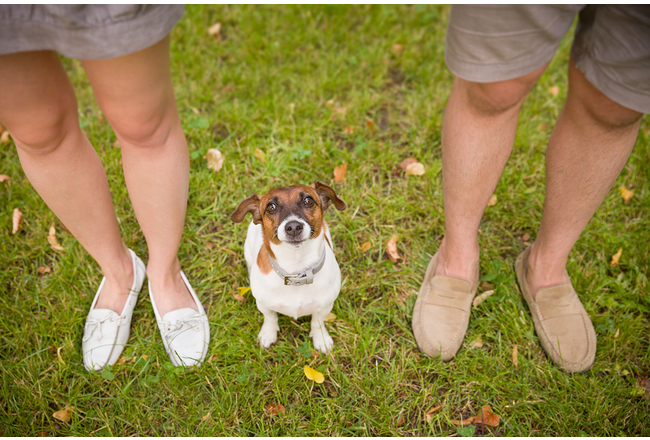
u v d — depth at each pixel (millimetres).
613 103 2189
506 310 3096
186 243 3420
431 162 3908
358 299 3207
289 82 4520
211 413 2701
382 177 3854
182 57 4539
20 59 1802
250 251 2883
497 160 2527
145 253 3395
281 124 4129
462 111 2410
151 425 2678
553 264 2922
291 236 2283
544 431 2678
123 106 1973
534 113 4211
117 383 2789
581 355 2805
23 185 3619
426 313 2953
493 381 2809
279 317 3135
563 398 2750
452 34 2070
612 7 1911
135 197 2467
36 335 2941
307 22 4965
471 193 2627
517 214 3625
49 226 3439
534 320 3012
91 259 3287
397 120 4230
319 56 4707
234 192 3693
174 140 2338
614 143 2373
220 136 4094
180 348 2820
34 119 1982
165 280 2863
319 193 2637
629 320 3018
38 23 1644
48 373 2832
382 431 2662
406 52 4688
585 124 2375
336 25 4871
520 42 1955
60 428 2652
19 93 1868
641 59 1921
